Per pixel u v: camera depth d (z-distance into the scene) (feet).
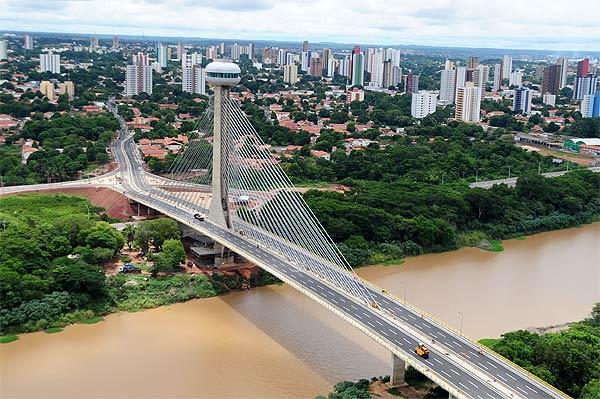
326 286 474.08
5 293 480.64
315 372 416.46
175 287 556.10
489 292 565.53
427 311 513.86
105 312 506.48
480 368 368.89
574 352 384.88
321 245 557.33
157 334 470.39
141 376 405.80
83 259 578.25
